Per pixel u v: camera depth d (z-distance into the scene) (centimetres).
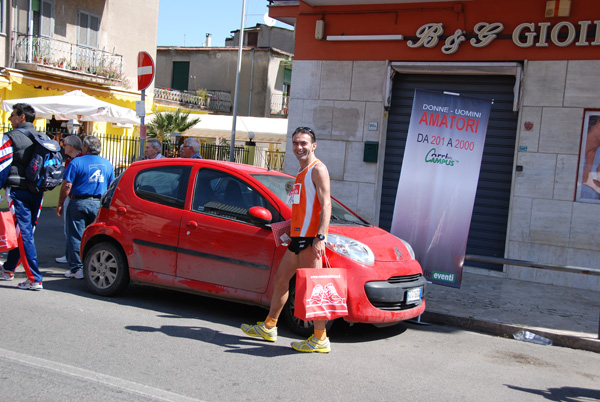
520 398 449
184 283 618
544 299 817
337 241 560
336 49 1078
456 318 686
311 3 1062
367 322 546
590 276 909
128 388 399
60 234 1120
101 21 2244
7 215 652
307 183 496
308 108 1103
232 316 633
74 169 734
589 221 911
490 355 574
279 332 582
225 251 593
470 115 721
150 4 2466
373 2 1038
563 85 922
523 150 948
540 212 939
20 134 639
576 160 917
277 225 530
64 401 370
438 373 495
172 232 623
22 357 447
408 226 740
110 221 666
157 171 662
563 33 918
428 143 734
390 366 502
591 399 464
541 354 595
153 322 579
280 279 524
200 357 480
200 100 3459
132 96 2356
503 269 965
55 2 2048
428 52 1009
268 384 429
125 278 660
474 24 977
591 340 624
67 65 2033
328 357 510
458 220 723
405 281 582
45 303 616
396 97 1067
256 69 3656
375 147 1049
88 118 1498
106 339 509
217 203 613
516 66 946
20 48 1928
